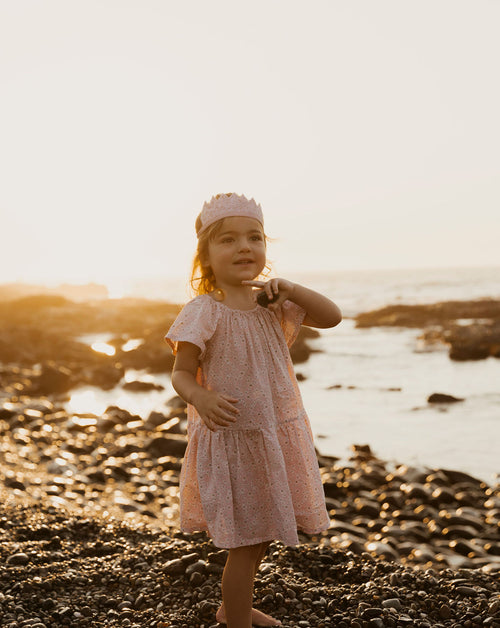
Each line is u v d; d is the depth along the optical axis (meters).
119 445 10.31
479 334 23.62
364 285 94.19
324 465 9.84
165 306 47.09
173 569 3.75
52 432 11.35
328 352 24.89
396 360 22.52
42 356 23.58
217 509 2.84
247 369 2.96
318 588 3.58
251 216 3.06
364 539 6.54
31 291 80.38
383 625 3.21
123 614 3.35
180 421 12.86
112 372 19.69
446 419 12.97
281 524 2.83
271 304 3.00
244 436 2.91
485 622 3.23
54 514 5.02
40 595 3.53
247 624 2.90
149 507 7.13
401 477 9.00
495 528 7.13
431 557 5.91
